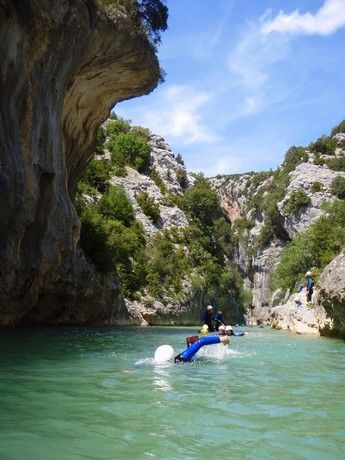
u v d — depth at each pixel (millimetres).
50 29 15883
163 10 22109
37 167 16578
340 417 5414
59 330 22375
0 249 14789
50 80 17391
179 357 10203
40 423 4977
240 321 57969
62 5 16125
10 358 10430
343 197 62719
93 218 33906
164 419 5223
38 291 20641
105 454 4094
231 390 6984
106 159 61812
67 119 22234
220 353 11758
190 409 5703
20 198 14797
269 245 66875
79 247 29469
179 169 73562
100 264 32062
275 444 4430
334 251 38000
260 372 8859
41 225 17969
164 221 56031
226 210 89062
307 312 21703
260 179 85438
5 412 5402
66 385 7137
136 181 58656
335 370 9227
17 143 14945
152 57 22719
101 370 8820
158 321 42406
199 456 4086
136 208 53469
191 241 55812
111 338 18297
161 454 4113
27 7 14688
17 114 15227
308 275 23062
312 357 11414
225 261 63750
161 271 46906
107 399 6195
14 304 19391
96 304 30703
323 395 6676
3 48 14156
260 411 5660
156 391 6801
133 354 11859
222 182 98250
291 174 70000
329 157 75312
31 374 8133
